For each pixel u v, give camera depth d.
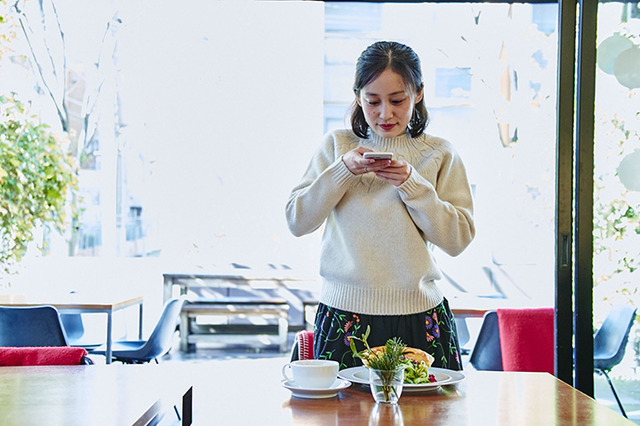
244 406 1.51
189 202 7.32
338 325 1.86
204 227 7.32
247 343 7.36
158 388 1.66
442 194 1.93
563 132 2.60
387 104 1.85
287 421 1.40
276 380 1.81
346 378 1.69
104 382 1.73
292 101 7.32
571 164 2.60
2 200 5.26
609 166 2.59
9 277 5.80
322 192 1.82
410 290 1.84
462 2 3.13
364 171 1.76
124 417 1.38
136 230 7.26
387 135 1.90
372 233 1.85
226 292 7.29
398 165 1.72
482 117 7.20
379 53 1.84
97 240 7.13
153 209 7.29
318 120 7.32
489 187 7.13
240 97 7.31
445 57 7.28
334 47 7.63
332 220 1.93
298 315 7.28
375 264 1.84
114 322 6.54
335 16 7.56
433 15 7.36
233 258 7.33
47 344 4.05
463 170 1.97
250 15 7.27
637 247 2.61
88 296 4.82
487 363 3.98
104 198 7.14
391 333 1.83
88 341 5.04
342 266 1.87
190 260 7.30
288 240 7.36
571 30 2.60
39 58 6.84
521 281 6.99
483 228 7.08
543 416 1.45
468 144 7.23
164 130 7.30
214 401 1.56
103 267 6.98
